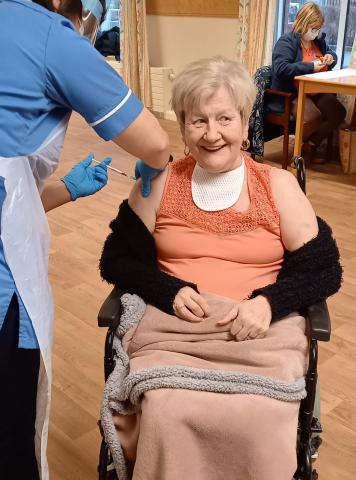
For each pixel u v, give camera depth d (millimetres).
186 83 1286
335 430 1832
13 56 1015
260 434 1101
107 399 1229
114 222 1434
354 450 1758
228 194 1358
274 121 4141
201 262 1365
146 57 5965
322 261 1310
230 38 5297
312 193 3789
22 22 1021
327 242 1332
